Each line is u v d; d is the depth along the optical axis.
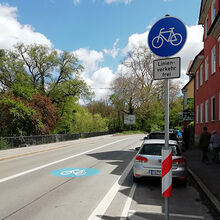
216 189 6.70
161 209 5.22
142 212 5.02
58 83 39.59
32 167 10.70
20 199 5.86
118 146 22.00
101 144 24.83
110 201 5.75
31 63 37.97
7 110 22.11
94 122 44.88
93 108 64.94
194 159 12.88
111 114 59.59
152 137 12.92
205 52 19.17
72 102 41.09
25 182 7.71
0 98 22.58
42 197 6.03
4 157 13.91
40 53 37.34
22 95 25.53
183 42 3.83
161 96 53.97
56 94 38.72
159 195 6.32
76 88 39.03
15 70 36.25
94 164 11.45
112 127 60.66
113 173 9.25
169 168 3.75
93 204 5.50
